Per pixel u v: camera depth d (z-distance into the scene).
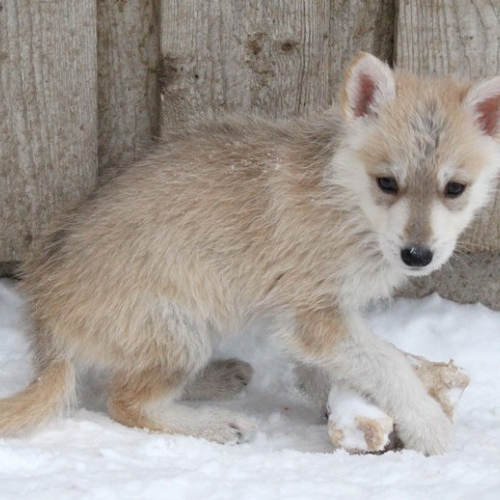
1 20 10.62
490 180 9.36
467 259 11.52
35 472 7.76
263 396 10.59
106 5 10.99
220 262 9.49
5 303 11.41
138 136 11.35
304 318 9.43
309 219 9.27
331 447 9.20
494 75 9.85
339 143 9.23
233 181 9.48
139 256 9.41
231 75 11.03
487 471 7.98
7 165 10.99
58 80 10.84
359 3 11.03
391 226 8.66
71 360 9.64
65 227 9.88
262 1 10.90
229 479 7.76
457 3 10.73
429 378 9.35
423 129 8.77
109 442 8.77
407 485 7.72
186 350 9.54
